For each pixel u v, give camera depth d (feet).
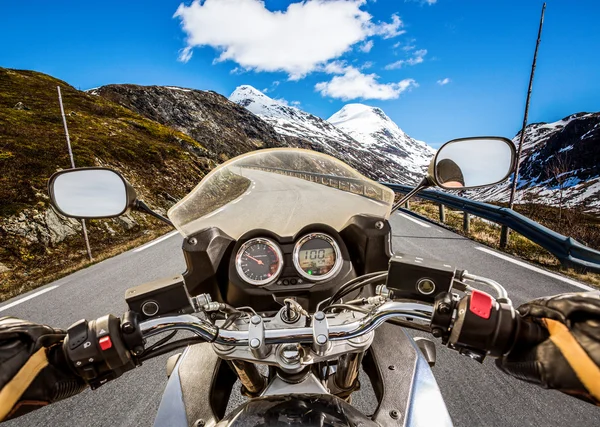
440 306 3.59
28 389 3.22
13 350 3.25
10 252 35.45
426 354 6.92
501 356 3.38
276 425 3.26
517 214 22.33
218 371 5.98
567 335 2.92
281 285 5.10
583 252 17.25
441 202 34.42
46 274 31.14
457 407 8.97
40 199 43.52
